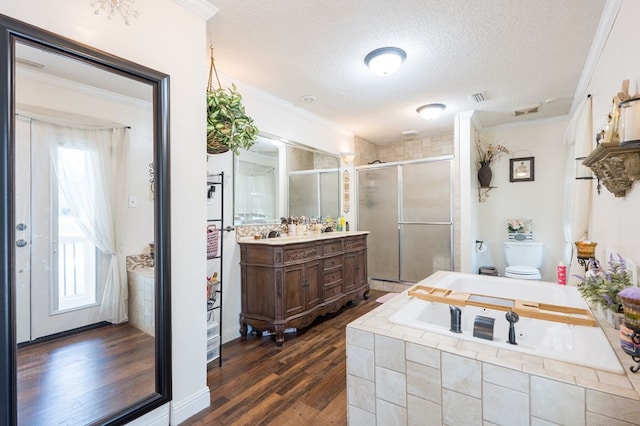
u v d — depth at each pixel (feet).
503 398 3.70
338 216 14.53
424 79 9.25
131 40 4.97
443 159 13.41
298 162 12.24
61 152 4.46
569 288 7.11
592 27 6.64
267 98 10.44
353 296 12.26
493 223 14.33
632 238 5.16
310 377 7.05
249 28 6.68
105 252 4.93
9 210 3.77
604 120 6.59
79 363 4.67
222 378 7.02
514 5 5.94
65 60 4.34
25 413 4.12
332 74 8.90
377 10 6.09
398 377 4.44
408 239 14.48
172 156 5.50
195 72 5.91
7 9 3.77
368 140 17.04
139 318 5.25
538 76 9.07
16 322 4.00
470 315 6.07
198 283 5.94
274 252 8.82
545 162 13.30
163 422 5.30
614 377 3.40
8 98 3.75
